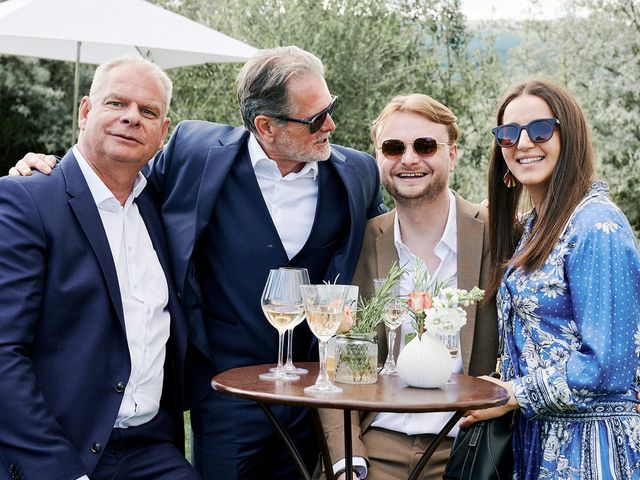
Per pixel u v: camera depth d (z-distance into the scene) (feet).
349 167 12.13
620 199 35.45
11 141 44.42
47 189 9.87
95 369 9.67
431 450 9.27
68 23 20.57
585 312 9.21
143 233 10.79
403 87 34.91
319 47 33.88
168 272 10.89
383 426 11.00
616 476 9.11
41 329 9.59
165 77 10.75
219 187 11.42
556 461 9.37
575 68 36.32
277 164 11.73
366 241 11.82
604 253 9.21
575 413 9.33
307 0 34.40
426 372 8.93
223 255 11.62
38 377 9.53
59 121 44.78
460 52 36.01
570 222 9.65
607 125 35.73
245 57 22.20
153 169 11.84
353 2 34.09
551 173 10.02
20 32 20.02
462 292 9.04
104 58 24.81
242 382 8.96
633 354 9.13
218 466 11.50
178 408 10.81
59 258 9.69
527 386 9.41
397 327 10.42
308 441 11.83
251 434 11.41
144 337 10.18
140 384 10.14
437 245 11.23
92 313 9.77
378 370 10.28
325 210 11.87
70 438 9.48
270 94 11.28
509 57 36.76
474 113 35.70
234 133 12.00
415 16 35.68
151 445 10.31
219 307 11.68
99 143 10.18
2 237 9.47
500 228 10.81
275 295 9.51
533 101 10.08
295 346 11.80
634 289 9.21
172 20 22.25
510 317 10.06
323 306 8.59
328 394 8.34
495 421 9.78
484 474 9.61
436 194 11.14
